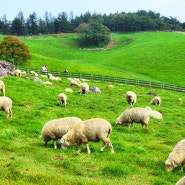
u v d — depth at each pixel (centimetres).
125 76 9419
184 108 4569
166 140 2528
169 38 16125
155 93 5678
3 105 2688
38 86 4512
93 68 10188
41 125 2600
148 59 11975
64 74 7700
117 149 2100
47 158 1830
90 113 3412
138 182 1595
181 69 10381
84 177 1614
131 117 2766
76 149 2033
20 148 1969
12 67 5656
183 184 1195
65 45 17812
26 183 1398
